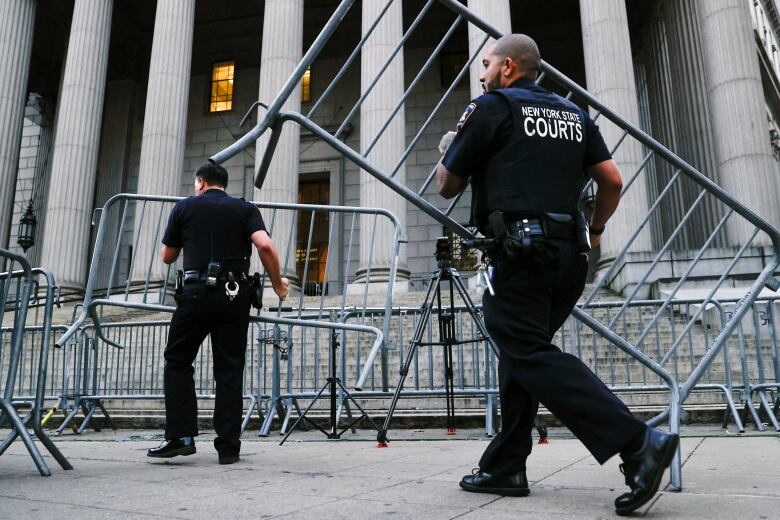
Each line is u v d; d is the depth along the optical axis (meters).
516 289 2.22
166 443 3.69
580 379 2.07
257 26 27.41
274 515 2.04
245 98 27.02
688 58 18.48
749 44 16.14
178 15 20.45
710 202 16.17
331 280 23.23
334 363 5.89
